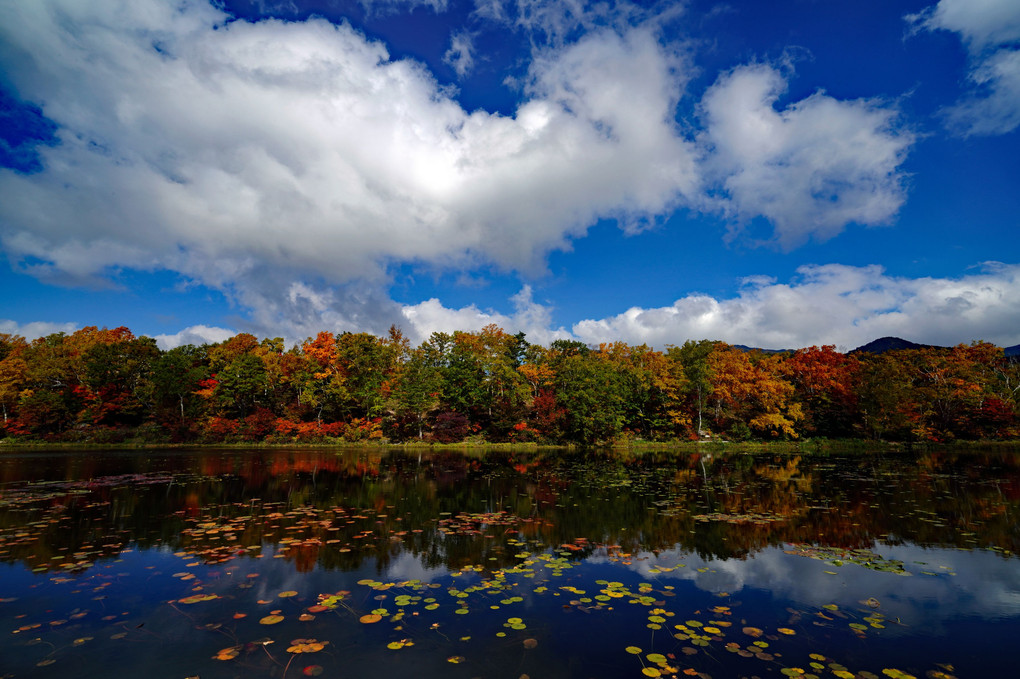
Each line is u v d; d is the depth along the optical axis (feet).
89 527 34.60
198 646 16.74
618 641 17.30
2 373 150.92
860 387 143.74
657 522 37.17
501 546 30.22
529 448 134.41
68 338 194.59
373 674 14.87
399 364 176.04
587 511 41.63
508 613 19.79
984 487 54.90
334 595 21.59
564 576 24.52
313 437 147.23
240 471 70.69
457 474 70.33
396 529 34.58
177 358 156.56
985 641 17.54
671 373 159.43
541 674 14.93
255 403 159.94
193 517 38.27
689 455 110.01
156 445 135.54
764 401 144.66
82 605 20.44
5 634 17.69
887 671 15.31
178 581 23.41
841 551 29.25
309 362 159.74
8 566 25.70
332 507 42.98
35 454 101.60
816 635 17.99
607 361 166.30
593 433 137.80
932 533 33.58
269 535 32.60
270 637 17.49
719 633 18.06
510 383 157.07
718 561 27.22
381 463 87.10
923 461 88.84
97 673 14.90
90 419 152.05
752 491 53.06
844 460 93.09
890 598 21.74
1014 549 29.63
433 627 18.40
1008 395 142.61
